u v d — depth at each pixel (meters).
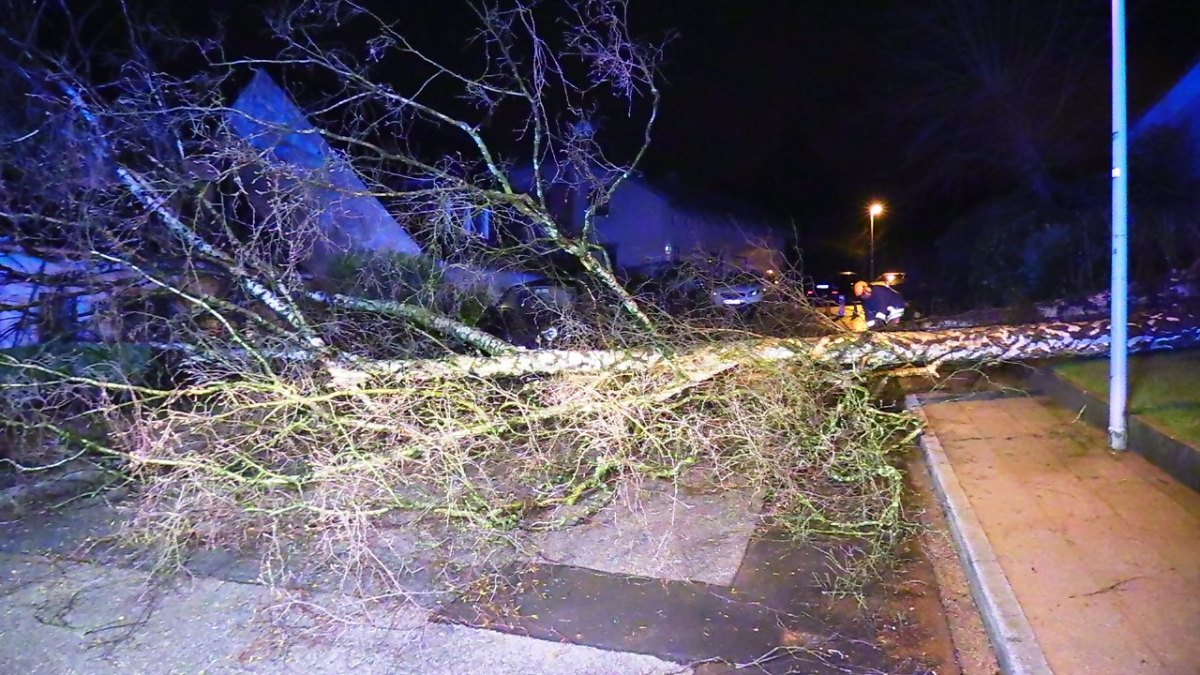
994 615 4.20
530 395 6.69
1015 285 17.55
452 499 5.77
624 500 6.50
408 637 4.47
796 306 7.80
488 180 8.59
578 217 16.03
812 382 6.89
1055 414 8.17
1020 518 5.39
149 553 5.70
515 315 9.45
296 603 4.88
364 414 6.15
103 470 6.59
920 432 7.67
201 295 7.46
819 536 5.79
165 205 8.19
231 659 4.30
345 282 8.81
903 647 4.26
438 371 6.57
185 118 7.75
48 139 8.49
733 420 6.37
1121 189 6.39
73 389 7.11
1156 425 6.38
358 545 5.13
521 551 5.56
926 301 22.67
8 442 7.41
